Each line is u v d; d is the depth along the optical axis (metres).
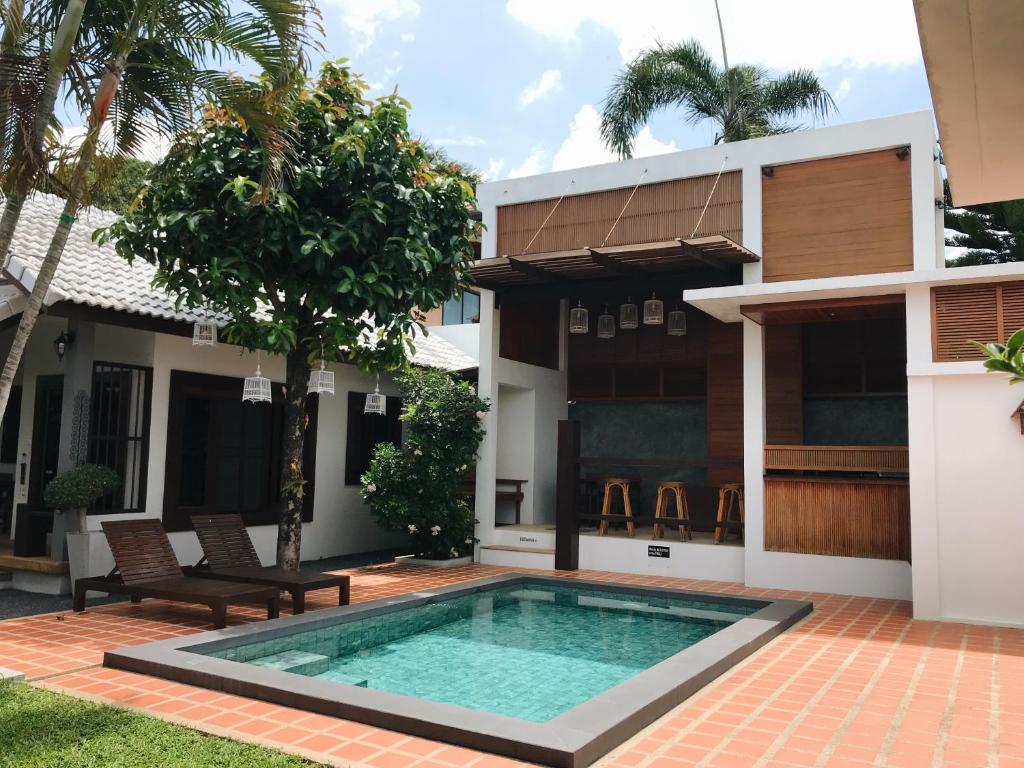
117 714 4.22
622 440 13.13
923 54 2.46
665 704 4.58
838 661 5.87
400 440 12.82
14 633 6.29
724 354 11.95
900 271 8.94
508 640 6.94
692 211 10.24
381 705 4.27
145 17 5.64
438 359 13.16
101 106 5.34
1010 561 7.32
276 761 3.59
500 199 11.62
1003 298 7.57
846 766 3.80
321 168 7.59
